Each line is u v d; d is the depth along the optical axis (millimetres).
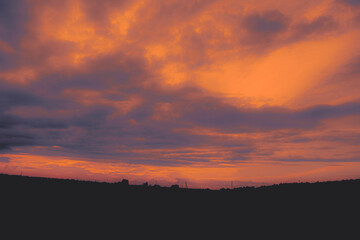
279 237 23391
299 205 32469
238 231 25359
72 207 29688
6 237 19750
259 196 38562
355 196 32906
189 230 25609
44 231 21906
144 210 31781
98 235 22469
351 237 22312
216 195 41125
